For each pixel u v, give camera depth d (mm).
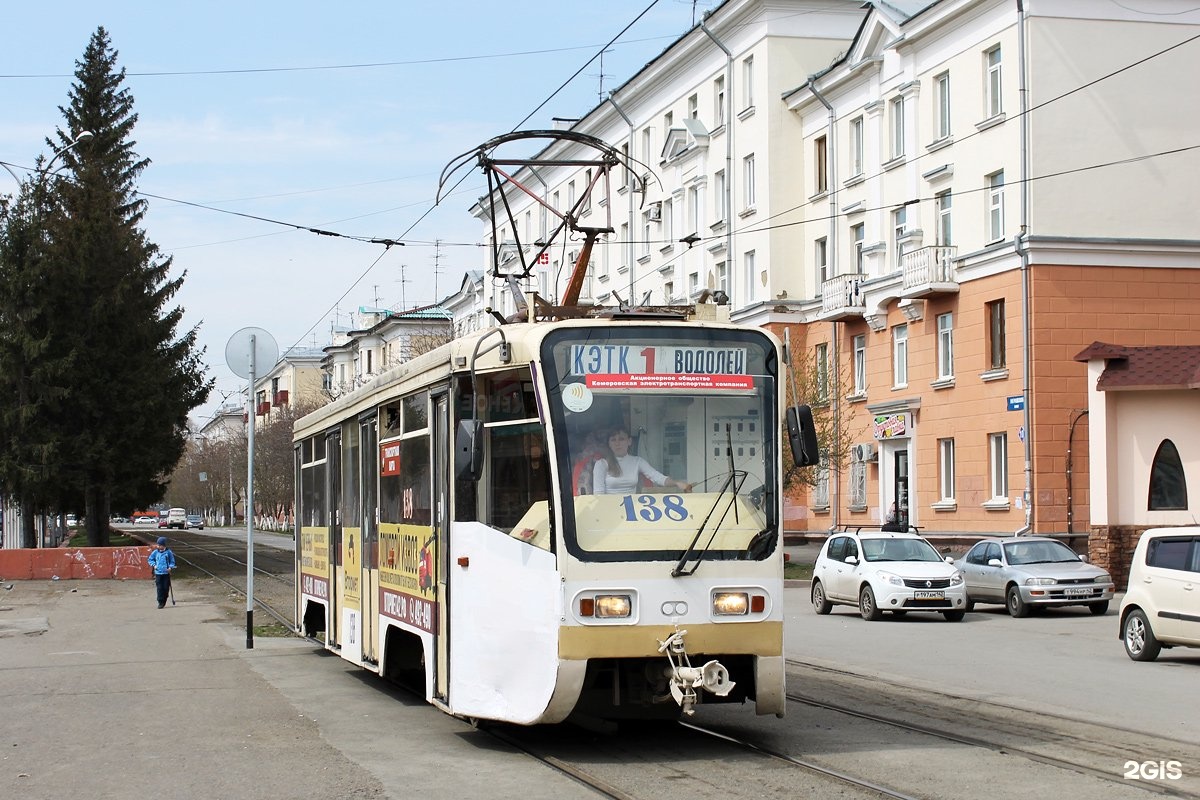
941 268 36281
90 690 13727
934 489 37375
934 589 23109
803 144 45188
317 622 17391
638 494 9320
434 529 10773
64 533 66812
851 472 42406
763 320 45031
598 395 9406
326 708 12289
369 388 13430
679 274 51750
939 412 37094
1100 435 29875
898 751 9641
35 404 39031
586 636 9008
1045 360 33188
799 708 11945
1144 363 29484
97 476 40719
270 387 133500
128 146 49875
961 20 35781
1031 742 10047
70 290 39531
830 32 45688
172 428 43969
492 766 9250
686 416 9555
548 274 64312
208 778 8906
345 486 14656
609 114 57500
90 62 49344
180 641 19453
